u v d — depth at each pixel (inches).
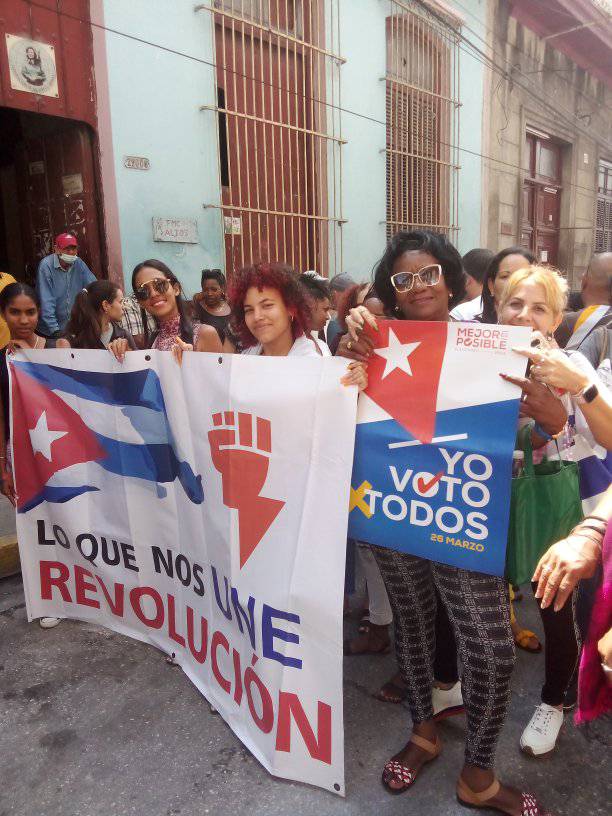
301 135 255.6
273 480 71.6
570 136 447.2
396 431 64.8
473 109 339.0
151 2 194.2
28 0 169.6
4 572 126.6
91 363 94.4
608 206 527.5
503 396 58.9
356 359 66.3
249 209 231.1
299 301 79.1
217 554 80.5
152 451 90.2
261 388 72.1
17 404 102.7
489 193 362.6
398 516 65.7
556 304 69.1
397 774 71.7
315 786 71.7
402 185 301.6
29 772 75.9
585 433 72.7
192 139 210.5
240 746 79.0
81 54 182.1
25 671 95.2
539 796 70.6
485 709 64.8
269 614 71.6
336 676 66.4
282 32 240.7
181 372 83.1
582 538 50.8
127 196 196.7
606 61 454.0
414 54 296.2
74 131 188.2
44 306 180.2
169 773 74.9
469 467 60.7
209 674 86.5
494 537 59.9
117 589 101.3
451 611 65.3
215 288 181.8
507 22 358.6
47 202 203.2
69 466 100.7
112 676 93.4
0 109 194.7
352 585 78.3
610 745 78.4
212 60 212.8
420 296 71.8
